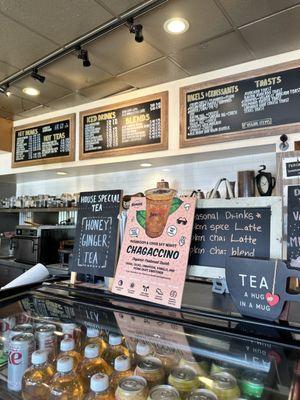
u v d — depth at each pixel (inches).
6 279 150.7
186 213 47.5
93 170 144.2
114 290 50.8
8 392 39.5
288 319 40.2
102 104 128.0
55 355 43.7
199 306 45.3
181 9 72.8
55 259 145.9
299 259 41.0
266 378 35.2
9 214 183.3
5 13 75.3
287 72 89.9
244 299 39.2
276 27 79.1
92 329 48.6
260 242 41.9
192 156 110.9
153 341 43.4
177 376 37.6
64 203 152.3
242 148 97.9
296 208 58.0
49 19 77.6
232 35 82.7
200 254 46.1
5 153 160.9
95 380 36.8
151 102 114.5
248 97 95.3
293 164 83.6
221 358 38.6
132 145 118.1
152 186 135.8
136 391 34.9
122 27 79.8
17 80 111.3
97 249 57.5
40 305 54.5
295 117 87.9
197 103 104.3
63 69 103.3
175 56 93.8
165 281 46.1
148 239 50.0
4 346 45.3
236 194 102.6
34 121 151.0
